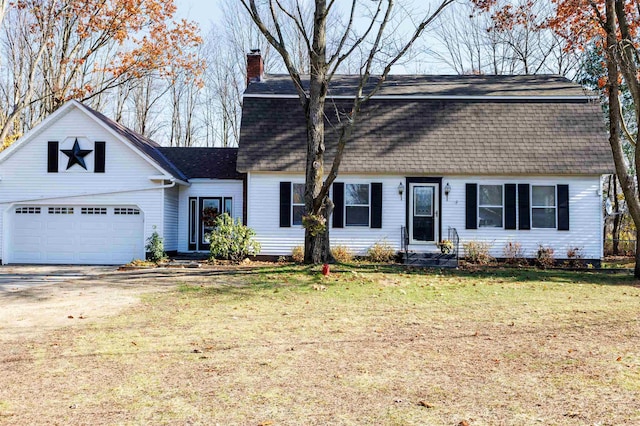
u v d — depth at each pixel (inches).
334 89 951.0
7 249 861.2
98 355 300.5
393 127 874.8
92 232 871.1
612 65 660.7
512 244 834.8
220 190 933.8
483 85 978.7
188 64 1298.0
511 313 418.3
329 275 622.2
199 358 293.1
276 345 321.1
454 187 844.6
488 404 220.5
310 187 686.5
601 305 452.8
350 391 238.2
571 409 213.3
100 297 501.7
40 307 451.8
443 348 313.4
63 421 206.1
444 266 773.9
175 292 526.9
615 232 1171.3
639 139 636.7
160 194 858.8
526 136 858.8
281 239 847.7
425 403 221.3
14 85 1379.2
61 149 868.6
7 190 864.3
